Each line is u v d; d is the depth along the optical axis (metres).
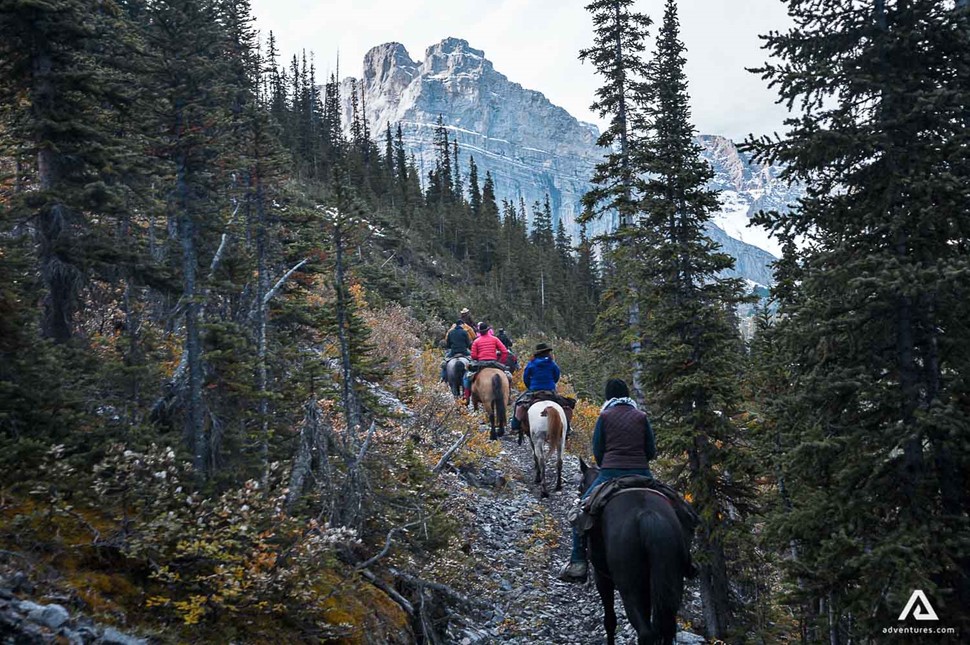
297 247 10.97
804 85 6.70
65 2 7.53
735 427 10.09
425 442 13.16
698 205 10.94
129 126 8.05
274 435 7.81
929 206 6.07
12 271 6.00
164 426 7.00
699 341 10.41
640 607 5.86
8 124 7.74
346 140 96.69
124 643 4.23
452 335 19.14
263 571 5.35
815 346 6.84
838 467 6.68
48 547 4.78
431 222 82.94
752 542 9.48
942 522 5.89
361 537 7.20
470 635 7.77
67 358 6.95
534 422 12.94
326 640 5.66
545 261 85.56
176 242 10.12
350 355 9.16
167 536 5.08
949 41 6.50
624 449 7.07
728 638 9.45
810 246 7.35
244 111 10.84
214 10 8.27
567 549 11.23
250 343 8.94
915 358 6.65
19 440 5.26
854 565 5.82
